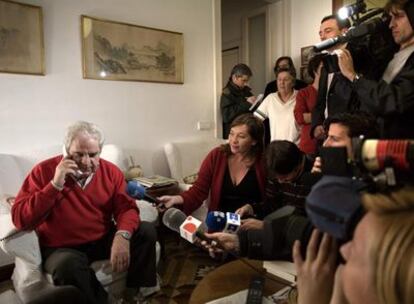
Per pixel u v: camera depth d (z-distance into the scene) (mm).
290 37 4090
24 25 2428
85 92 2771
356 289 400
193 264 2512
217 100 3672
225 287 1150
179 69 3340
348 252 428
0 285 2141
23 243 1505
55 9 2578
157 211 1981
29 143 2520
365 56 1515
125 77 2982
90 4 2754
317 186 479
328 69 1705
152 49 3127
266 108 3117
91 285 1554
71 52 2678
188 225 1207
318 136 1899
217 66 3635
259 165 1789
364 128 1074
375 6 3018
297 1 3963
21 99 2465
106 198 1800
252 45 4625
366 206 404
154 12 3135
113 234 1816
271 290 1109
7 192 2174
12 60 2396
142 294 1914
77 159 1647
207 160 1911
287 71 2994
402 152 435
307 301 528
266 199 1584
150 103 3174
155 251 1810
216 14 3580
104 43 2830
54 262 1504
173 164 3098
